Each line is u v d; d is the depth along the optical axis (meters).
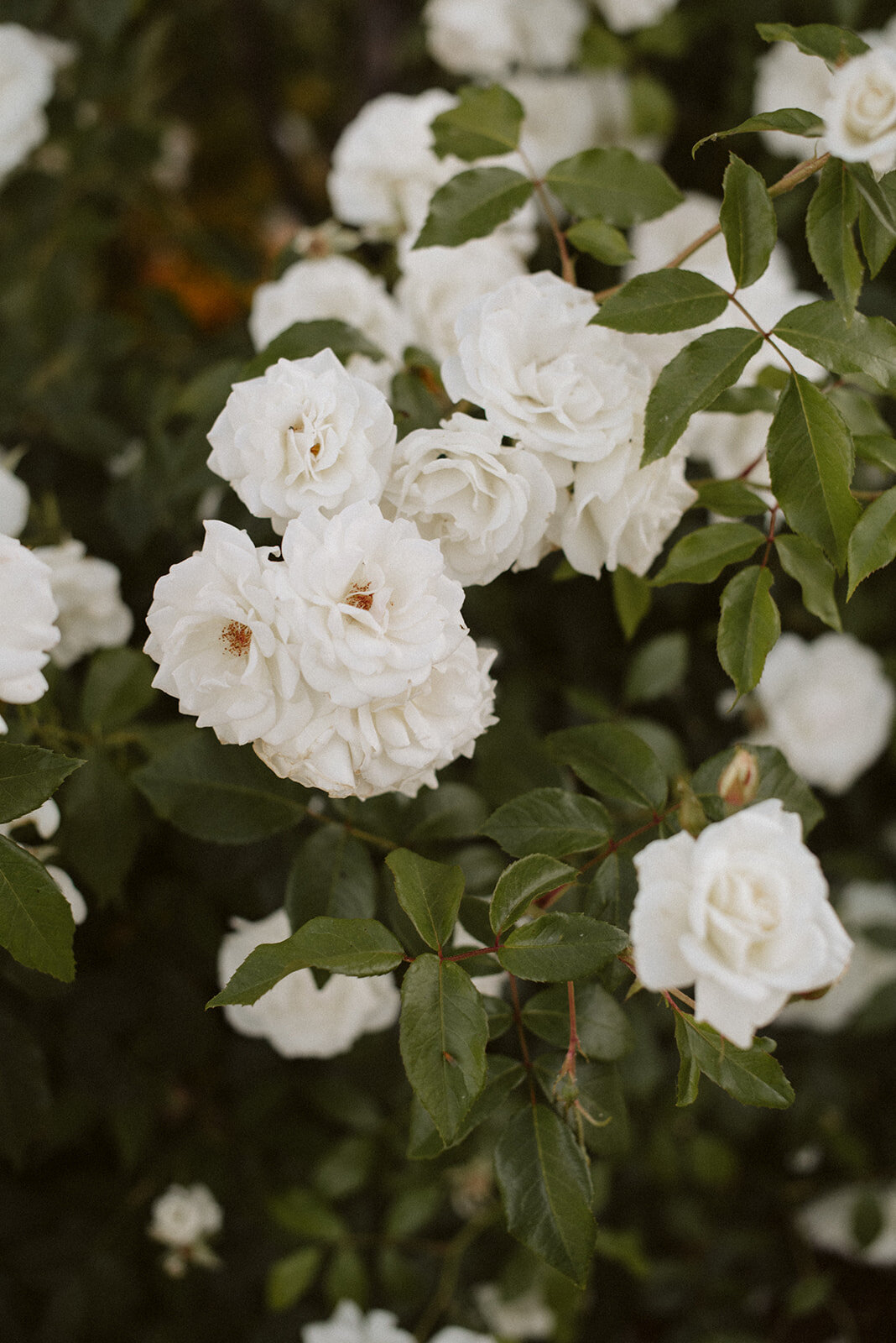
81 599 1.15
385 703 0.95
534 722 1.34
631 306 0.98
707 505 1.07
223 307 2.63
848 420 1.07
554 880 0.96
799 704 1.40
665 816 1.02
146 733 1.12
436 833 1.08
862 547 0.97
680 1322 1.63
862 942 1.55
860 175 0.96
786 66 1.35
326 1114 1.44
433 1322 1.45
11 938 0.94
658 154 1.71
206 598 0.93
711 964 0.88
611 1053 1.01
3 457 1.35
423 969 0.94
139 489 1.26
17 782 0.95
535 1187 0.96
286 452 0.97
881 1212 1.58
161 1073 1.28
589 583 1.39
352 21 2.67
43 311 1.54
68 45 1.70
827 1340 1.85
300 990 1.15
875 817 1.71
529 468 0.99
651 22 1.55
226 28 2.25
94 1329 1.37
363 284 1.19
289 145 2.78
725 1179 1.50
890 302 1.36
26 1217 1.39
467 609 1.28
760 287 1.09
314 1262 1.30
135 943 1.25
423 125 1.25
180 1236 1.35
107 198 1.67
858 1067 1.62
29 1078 1.13
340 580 0.94
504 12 1.57
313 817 1.11
